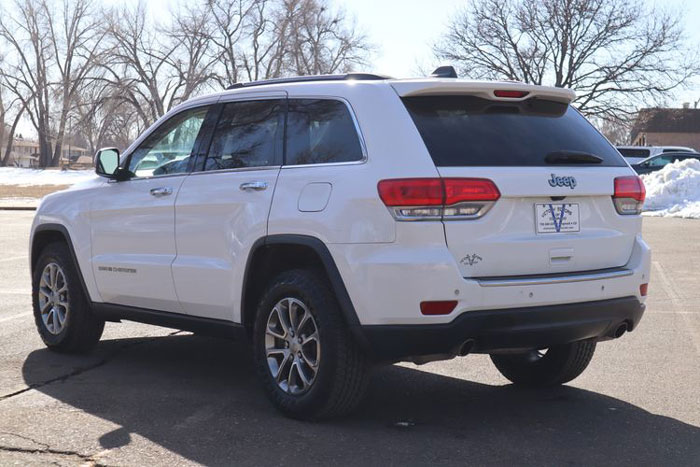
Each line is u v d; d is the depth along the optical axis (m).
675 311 9.09
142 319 6.23
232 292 5.39
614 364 6.68
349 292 4.71
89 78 73.50
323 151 5.06
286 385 5.12
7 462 4.29
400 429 4.92
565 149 5.07
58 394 5.61
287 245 5.06
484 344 4.72
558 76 52.91
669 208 25.61
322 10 70.50
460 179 4.62
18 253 14.55
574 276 4.90
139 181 6.18
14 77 89.62
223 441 4.65
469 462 4.36
